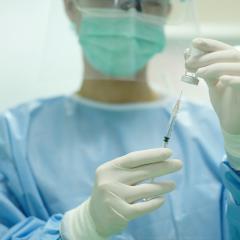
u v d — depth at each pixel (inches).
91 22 45.4
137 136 47.1
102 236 33.4
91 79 49.9
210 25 58.6
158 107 49.5
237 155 33.6
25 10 61.6
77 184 43.2
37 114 48.9
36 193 42.3
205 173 43.8
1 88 60.9
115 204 31.8
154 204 32.2
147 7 44.9
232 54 31.6
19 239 35.9
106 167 33.3
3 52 61.1
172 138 46.2
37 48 61.7
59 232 35.0
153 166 32.7
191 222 40.9
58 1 53.3
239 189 33.9
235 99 32.6
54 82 58.9
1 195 41.4
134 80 49.0
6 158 44.4
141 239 40.4
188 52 33.5
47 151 45.6
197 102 50.3
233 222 35.6
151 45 46.3
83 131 47.6
